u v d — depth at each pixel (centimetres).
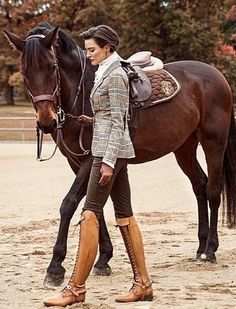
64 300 705
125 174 718
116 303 723
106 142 690
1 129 4216
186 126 949
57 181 2045
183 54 5722
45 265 946
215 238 983
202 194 1025
